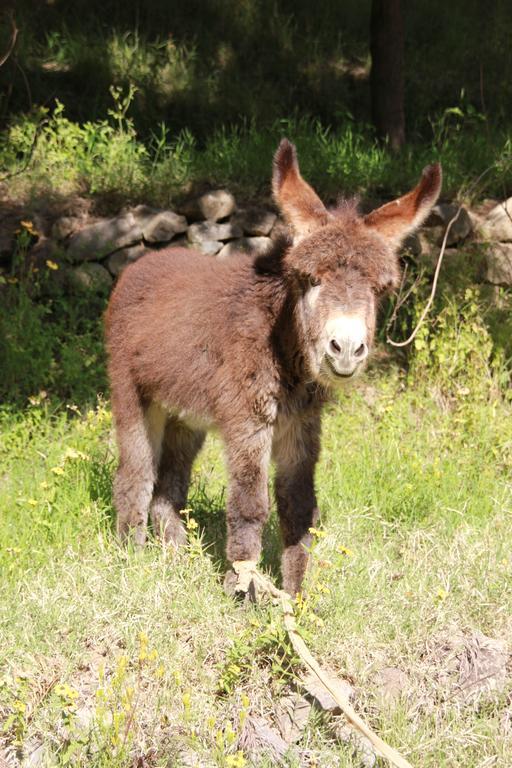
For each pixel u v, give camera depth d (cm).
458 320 775
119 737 379
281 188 446
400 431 682
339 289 404
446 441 669
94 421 661
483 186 921
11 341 731
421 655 448
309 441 485
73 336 762
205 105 1055
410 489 584
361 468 617
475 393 729
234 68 1130
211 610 457
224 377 469
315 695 413
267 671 425
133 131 936
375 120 1016
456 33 1215
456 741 404
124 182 873
